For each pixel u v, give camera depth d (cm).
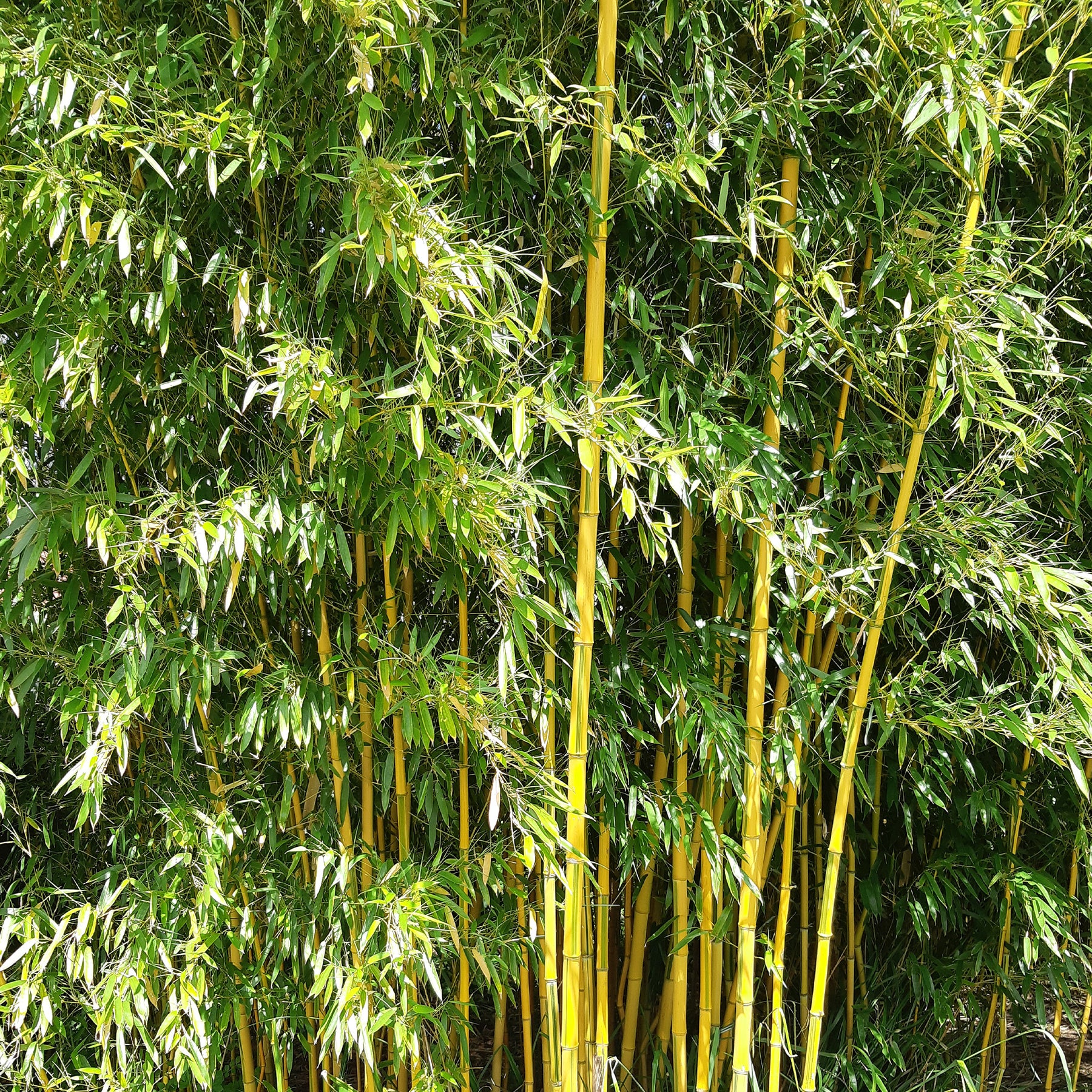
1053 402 178
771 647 186
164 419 165
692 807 182
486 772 190
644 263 188
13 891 193
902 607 195
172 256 145
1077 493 194
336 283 164
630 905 211
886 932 241
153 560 168
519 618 160
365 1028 154
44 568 170
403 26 141
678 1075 197
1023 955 200
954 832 221
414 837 201
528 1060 200
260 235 163
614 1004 225
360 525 169
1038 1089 241
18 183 148
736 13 173
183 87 152
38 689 187
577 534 185
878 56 156
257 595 182
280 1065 182
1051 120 163
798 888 223
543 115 151
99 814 152
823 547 176
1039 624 173
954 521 174
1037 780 219
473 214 171
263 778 184
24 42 143
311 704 163
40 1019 159
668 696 182
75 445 180
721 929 186
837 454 185
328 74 157
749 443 170
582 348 179
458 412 151
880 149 176
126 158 163
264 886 178
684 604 190
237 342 149
